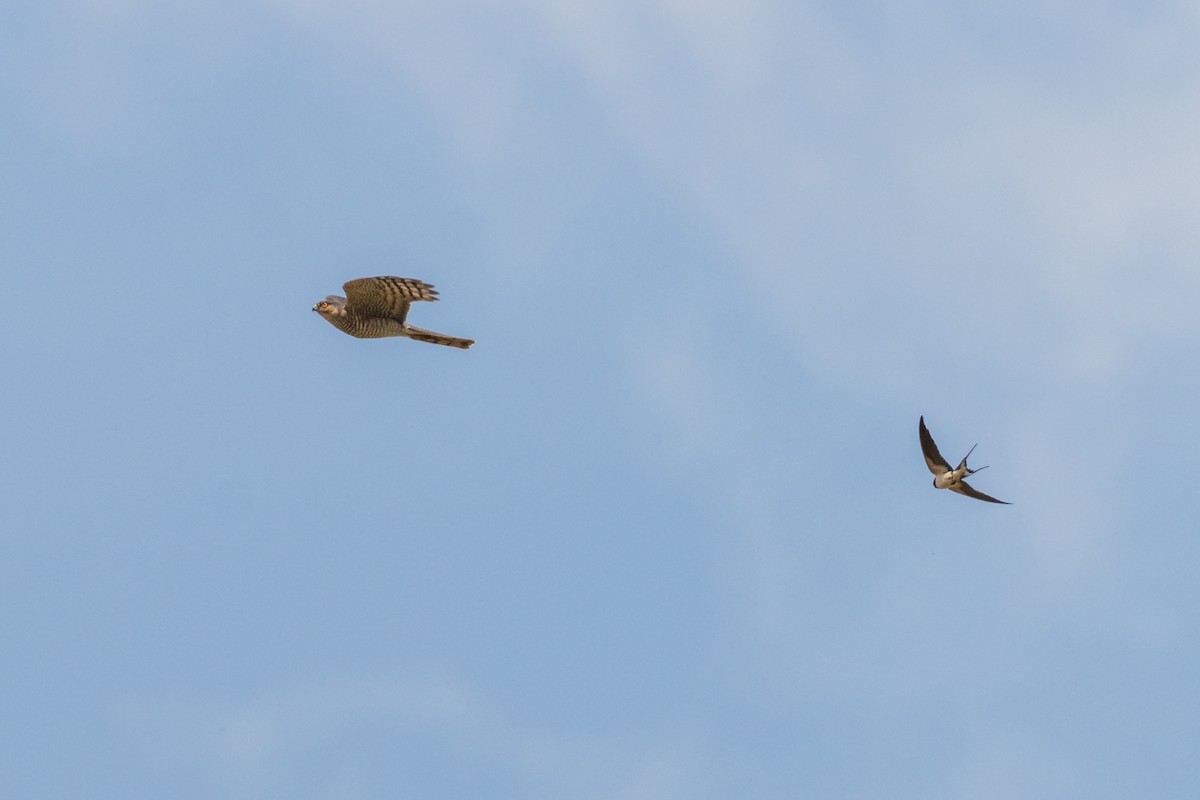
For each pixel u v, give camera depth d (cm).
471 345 2525
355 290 2462
